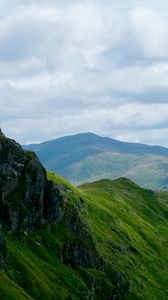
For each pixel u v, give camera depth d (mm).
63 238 172125
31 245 157625
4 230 150000
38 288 138625
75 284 158125
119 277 193750
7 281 127312
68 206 189875
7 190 156500
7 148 161500
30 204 163375
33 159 167875
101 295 173500
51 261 158750
